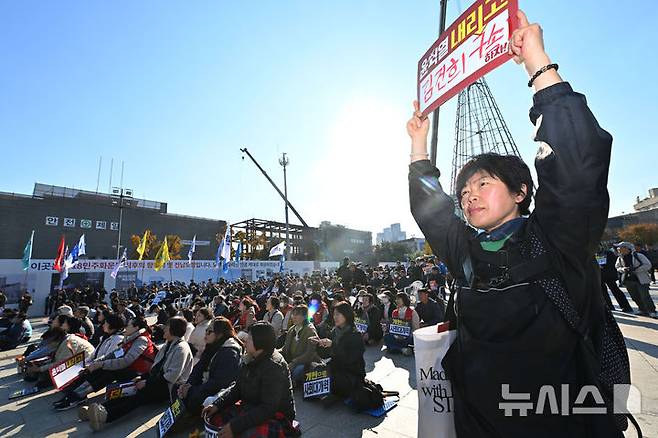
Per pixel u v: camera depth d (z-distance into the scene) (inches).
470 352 43.0
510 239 42.6
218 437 108.1
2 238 1540.4
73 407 201.6
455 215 55.4
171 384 181.2
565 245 36.7
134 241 1882.4
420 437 52.7
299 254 2436.0
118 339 239.9
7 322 402.3
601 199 35.2
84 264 848.9
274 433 112.2
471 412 43.1
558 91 39.0
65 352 229.8
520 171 46.9
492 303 40.8
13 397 223.8
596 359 37.8
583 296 37.7
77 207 1760.6
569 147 35.9
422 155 64.2
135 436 164.9
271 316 333.4
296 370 211.5
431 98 88.6
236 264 1133.1
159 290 880.3
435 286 437.1
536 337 37.7
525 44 44.2
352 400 176.9
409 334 288.0
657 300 420.5
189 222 2180.1
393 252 2770.7
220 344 171.5
